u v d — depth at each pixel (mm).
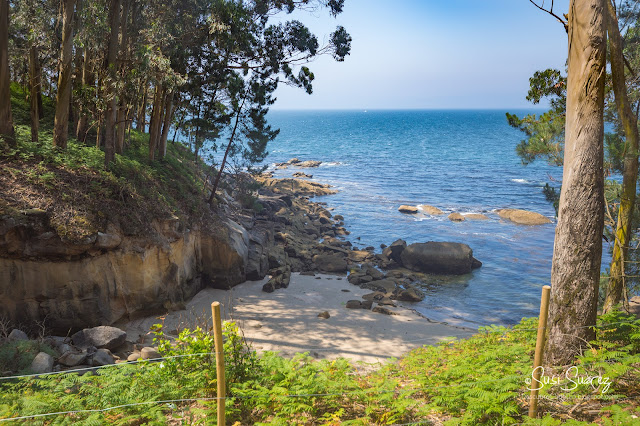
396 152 112125
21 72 28047
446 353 11008
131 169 21766
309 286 25625
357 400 8117
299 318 20203
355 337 18250
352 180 69312
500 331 11008
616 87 12586
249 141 32719
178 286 20609
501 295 26281
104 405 7410
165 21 24672
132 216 18797
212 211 26281
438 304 24656
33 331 15719
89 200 17719
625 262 13930
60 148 19906
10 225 15195
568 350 8578
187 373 8297
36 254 15711
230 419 7434
